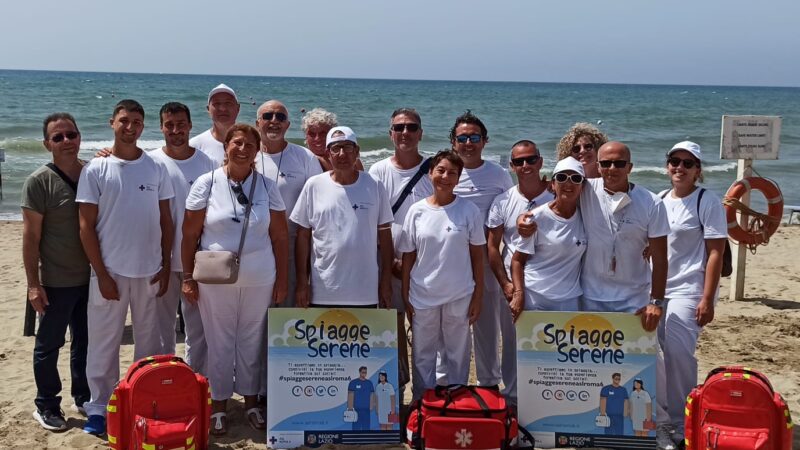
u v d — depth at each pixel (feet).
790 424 13.66
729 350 23.08
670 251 16.21
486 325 17.78
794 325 25.86
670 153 16.26
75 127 15.99
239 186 15.69
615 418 15.42
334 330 15.89
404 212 17.26
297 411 15.71
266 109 17.31
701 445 13.85
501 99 265.75
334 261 15.94
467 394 15.44
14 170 63.98
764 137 28.30
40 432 16.31
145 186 15.75
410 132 17.13
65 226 15.87
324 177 16.20
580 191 15.80
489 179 17.51
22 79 346.95
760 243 28.35
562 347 15.62
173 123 17.24
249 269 15.58
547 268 15.99
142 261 15.81
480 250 16.29
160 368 14.38
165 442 14.01
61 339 16.48
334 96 253.03
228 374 16.29
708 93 475.31
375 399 15.81
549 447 15.61
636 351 15.39
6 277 32.12
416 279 16.25
